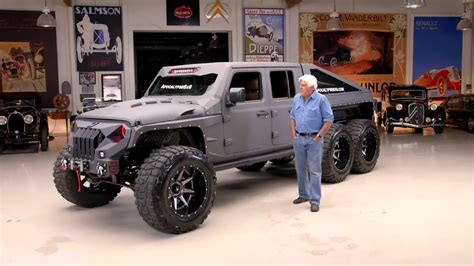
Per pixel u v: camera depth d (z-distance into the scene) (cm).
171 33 1451
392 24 1452
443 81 1492
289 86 600
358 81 1449
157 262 373
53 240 427
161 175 412
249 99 548
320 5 1409
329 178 610
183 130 481
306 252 384
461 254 374
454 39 1485
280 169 739
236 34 1363
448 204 515
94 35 1279
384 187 597
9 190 620
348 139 625
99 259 381
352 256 374
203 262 370
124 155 443
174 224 423
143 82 1474
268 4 1377
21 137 954
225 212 503
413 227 439
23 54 1244
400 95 1234
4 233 447
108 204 545
